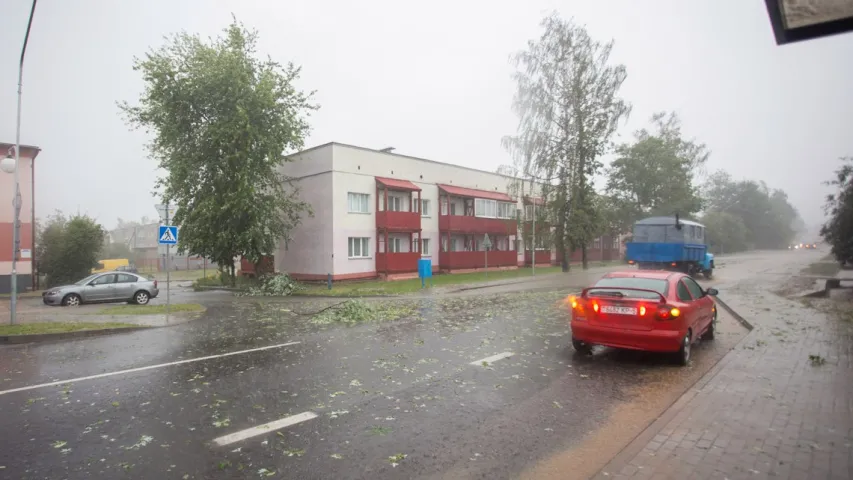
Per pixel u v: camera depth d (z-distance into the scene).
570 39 31.89
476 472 4.00
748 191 103.62
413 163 32.97
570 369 7.32
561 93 32.41
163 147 25.44
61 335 10.65
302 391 6.31
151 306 17.17
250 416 5.39
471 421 5.18
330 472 4.03
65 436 4.85
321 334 10.69
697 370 7.17
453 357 8.18
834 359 7.29
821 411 5.05
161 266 57.06
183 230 24.86
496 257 38.72
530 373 7.10
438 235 34.62
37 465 4.18
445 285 24.53
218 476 3.97
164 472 4.05
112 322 12.55
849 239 18.39
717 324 11.20
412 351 8.69
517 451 4.41
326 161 28.33
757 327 10.06
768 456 3.97
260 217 24.62
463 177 37.09
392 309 14.97
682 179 48.59
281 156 26.08
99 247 30.03
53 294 18.09
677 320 7.23
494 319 12.48
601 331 7.64
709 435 4.44
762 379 6.27
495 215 39.38
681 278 8.47
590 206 32.53
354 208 29.19
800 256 67.75
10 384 6.82
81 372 7.48
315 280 28.83
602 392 6.16
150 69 23.58
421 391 6.26
